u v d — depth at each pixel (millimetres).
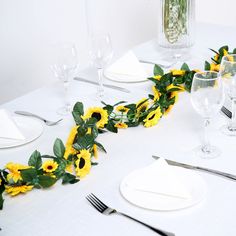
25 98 1773
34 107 1681
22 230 994
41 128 1475
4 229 1000
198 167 1176
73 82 1897
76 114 1354
